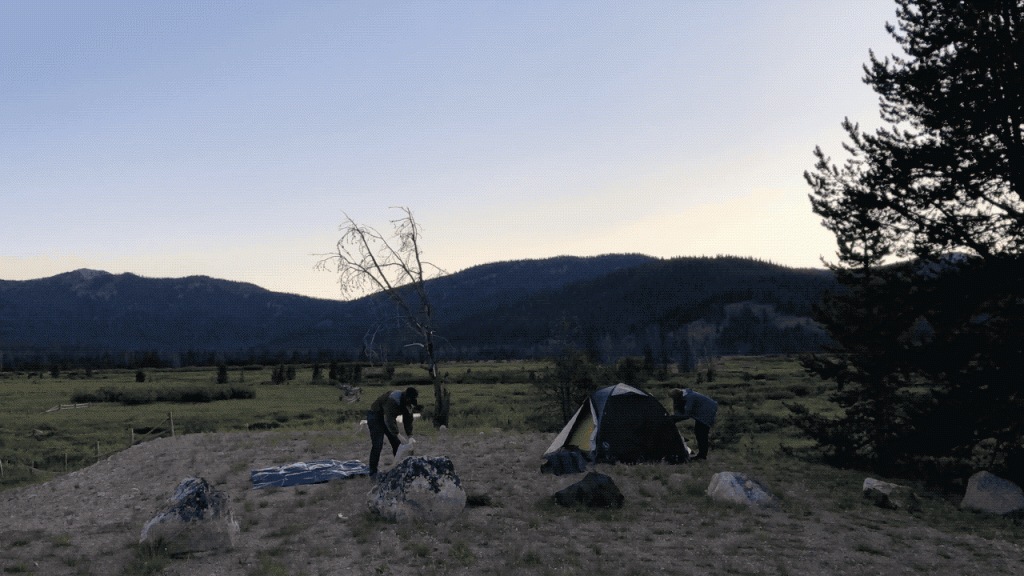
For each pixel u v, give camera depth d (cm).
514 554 607
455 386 7975
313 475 1014
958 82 1091
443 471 782
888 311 1179
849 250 1286
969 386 1029
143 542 611
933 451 1088
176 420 4472
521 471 1101
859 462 1446
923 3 1115
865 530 770
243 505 838
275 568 548
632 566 586
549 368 2528
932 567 630
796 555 650
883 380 1345
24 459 2842
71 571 557
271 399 6712
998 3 1032
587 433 1285
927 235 1123
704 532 730
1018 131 1073
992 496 917
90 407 5803
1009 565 641
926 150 1095
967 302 1036
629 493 938
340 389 8050
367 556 603
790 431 2720
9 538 688
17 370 15400
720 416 2698
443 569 566
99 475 1226
